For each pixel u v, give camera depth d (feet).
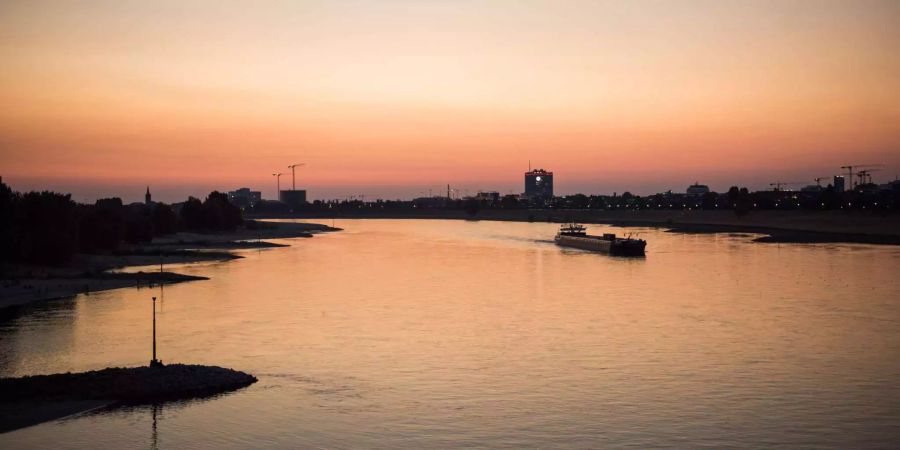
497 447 202.80
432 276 577.02
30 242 570.87
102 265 617.62
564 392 250.57
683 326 357.61
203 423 217.97
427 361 290.35
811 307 410.11
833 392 249.75
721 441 206.80
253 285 513.45
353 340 326.44
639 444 204.85
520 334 339.98
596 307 416.46
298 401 239.30
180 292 474.08
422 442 206.28
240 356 296.10
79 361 285.64
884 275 551.59
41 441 202.08
